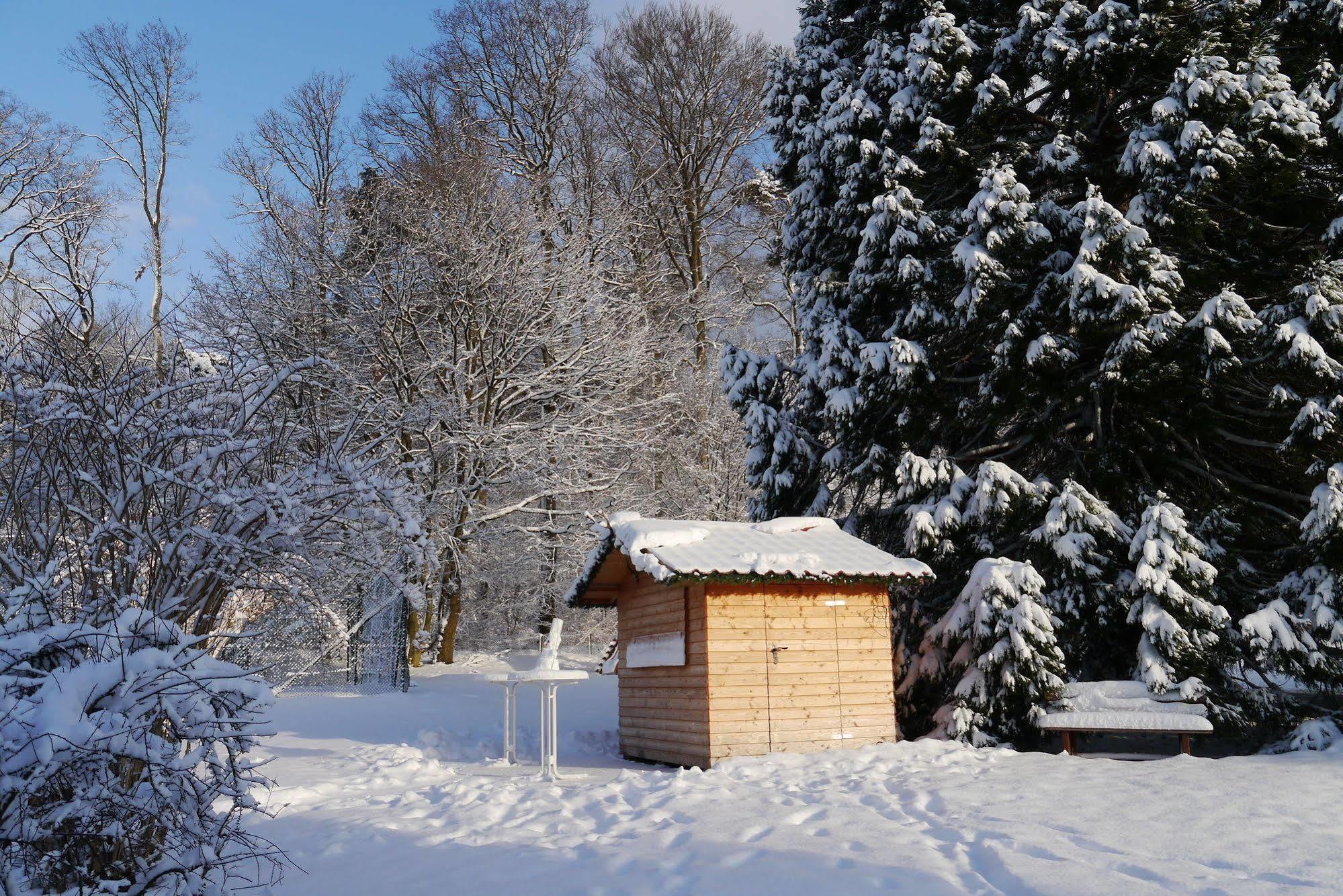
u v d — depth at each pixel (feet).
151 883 15.58
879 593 44.86
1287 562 47.21
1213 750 45.93
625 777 36.32
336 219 83.20
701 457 101.91
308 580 18.89
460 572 81.82
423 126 100.01
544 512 85.05
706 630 41.34
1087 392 51.88
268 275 79.61
